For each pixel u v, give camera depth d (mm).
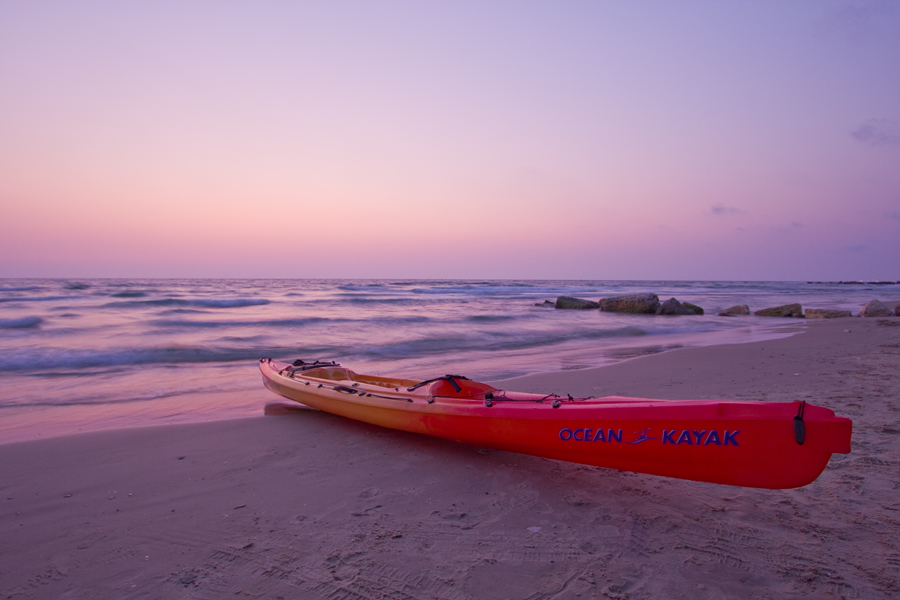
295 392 6773
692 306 28688
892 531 3307
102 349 12055
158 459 4891
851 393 6867
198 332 15570
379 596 2695
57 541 3336
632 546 3189
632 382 8320
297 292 44094
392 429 5805
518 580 2832
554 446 4141
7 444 5281
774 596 2664
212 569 2986
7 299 25719
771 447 3262
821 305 37469
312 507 3818
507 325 19844
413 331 17031
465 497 3977
